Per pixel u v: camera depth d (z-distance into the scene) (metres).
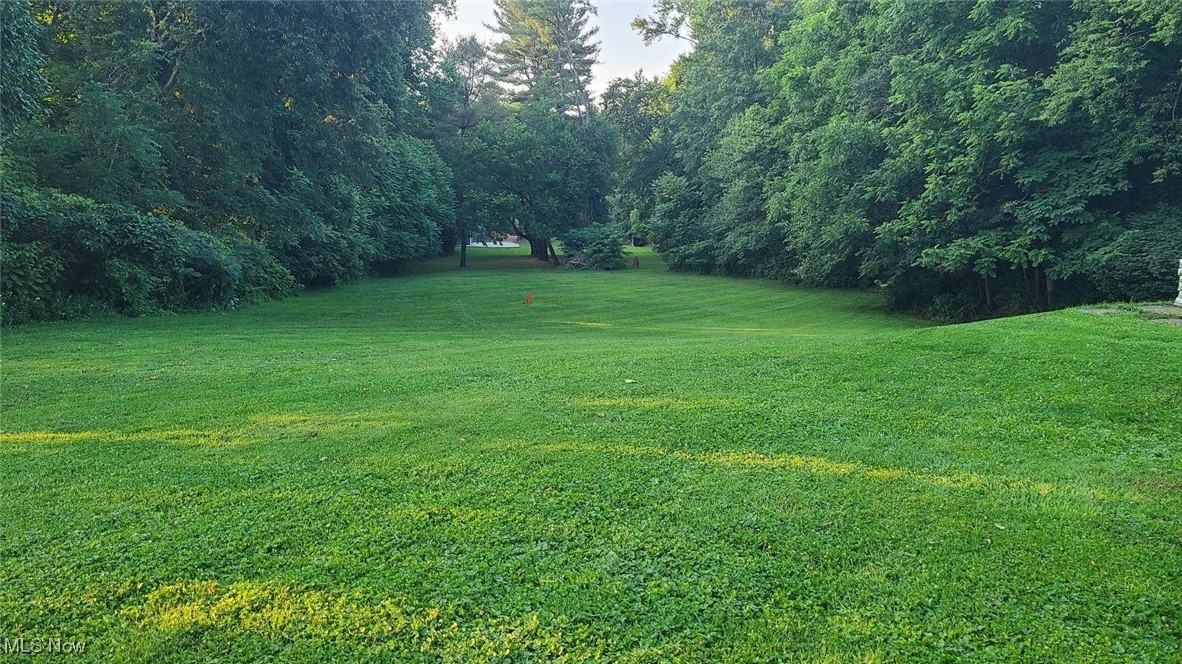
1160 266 11.34
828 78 20.19
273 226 19.72
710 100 33.28
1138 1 11.39
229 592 2.76
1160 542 3.09
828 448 4.37
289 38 15.54
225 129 16.11
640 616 2.61
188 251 14.77
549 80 48.78
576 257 38.69
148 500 3.63
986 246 13.91
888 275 17.72
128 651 2.40
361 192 26.42
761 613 2.62
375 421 5.09
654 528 3.28
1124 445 4.34
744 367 6.70
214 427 4.98
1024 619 2.55
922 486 3.75
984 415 4.97
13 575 2.88
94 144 14.45
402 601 2.70
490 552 3.07
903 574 2.86
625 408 5.32
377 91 21.59
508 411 5.31
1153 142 11.84
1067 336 7.11
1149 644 2.40
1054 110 11.98
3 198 11.33
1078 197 12.74
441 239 41.84
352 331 12.24
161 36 16.22
